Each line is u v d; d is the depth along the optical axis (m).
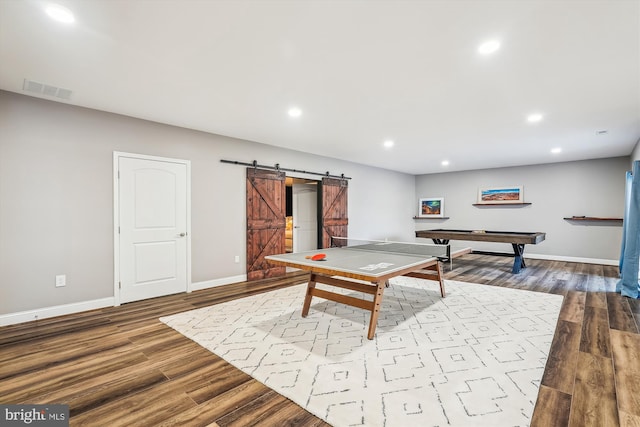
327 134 4.57
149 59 2.36
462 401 1.77
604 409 1.69
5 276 2.94
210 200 4.46
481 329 2.86
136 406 1.74
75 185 3.32
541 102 3.28
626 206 4.55
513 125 4.11
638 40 2.09
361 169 7.24
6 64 2.42
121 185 3.64
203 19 1.87
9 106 2.96
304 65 2.47
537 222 7.24
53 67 2.48
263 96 3.11
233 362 2.23
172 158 4.07
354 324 2.99
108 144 3.55
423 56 2.33
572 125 4.09
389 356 2.32
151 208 3.88
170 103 3.29
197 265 4.32
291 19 1.88
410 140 4.95
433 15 1.83
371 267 2.72
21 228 3.02
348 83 2.80
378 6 1.75
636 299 3.82
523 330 2.83
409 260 3.13
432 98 3.17
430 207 8.95
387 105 3.37
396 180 8.44
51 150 3.18
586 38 2.07
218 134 4.54
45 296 3.15
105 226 3.52
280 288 4.43
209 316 3.21
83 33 2.01
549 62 2.41
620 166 6.26
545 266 6.19
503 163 7.17
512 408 1.70
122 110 3.50
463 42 2.13
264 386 1.94
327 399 1.79
